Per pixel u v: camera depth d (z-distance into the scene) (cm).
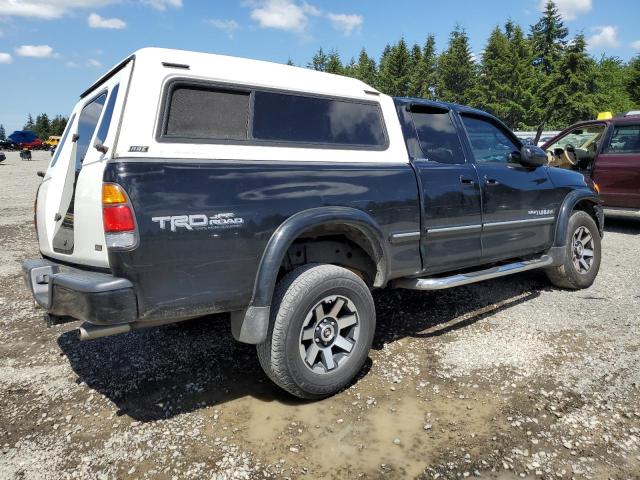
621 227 909
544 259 471
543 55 6812
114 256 227
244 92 279
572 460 235
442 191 366
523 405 284
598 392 297
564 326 404
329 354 296
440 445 248
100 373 335
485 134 439
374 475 227
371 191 316
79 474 231
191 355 362
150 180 232
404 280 366
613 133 839
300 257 315
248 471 230
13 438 262
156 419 277
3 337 401
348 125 328
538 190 458
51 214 321
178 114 253
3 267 616
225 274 254
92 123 301
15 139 5384
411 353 358
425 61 7556
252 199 261
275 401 295
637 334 385
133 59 251
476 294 494
